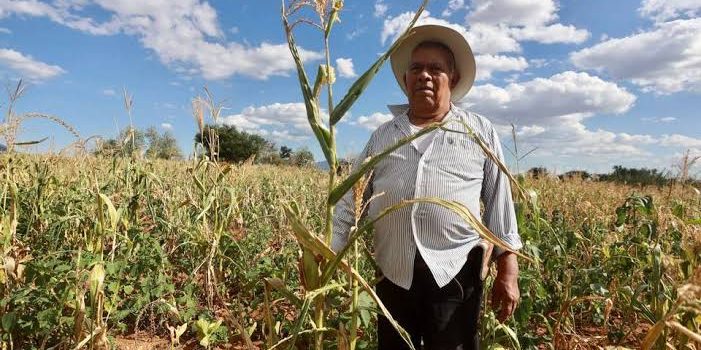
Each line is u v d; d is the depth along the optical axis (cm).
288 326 361
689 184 558
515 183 183
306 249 204
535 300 391
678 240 386
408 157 252
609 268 409
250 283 404
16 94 426
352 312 232
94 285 284
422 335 263
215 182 477
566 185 934
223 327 374
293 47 197
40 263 317
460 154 247
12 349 301
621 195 933
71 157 575
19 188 465
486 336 304
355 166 280
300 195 798
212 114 494
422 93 251
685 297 168
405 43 282
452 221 242
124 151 552
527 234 370
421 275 246
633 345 363
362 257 460
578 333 394
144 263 385
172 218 511
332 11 193
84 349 307
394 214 247
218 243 466
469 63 272
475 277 254
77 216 401
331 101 197
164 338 383
